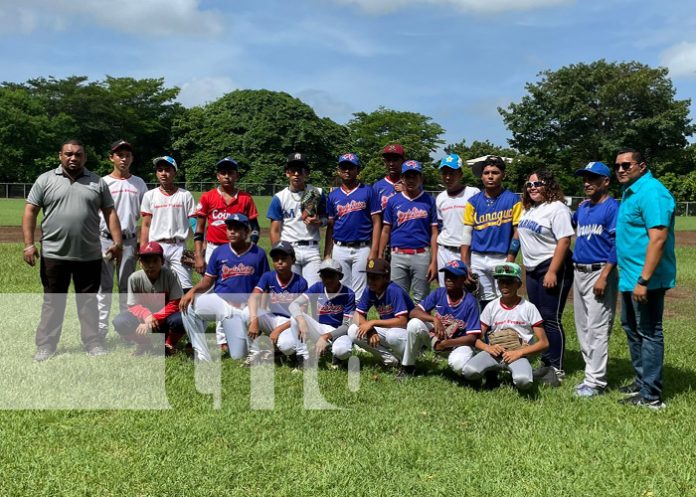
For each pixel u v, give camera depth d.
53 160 52.22
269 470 3.82
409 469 3.89
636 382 5.51
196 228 7.02
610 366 6.38
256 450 4.06
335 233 7.05
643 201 4.95
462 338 5.83
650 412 4.92
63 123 54.25
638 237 5.04
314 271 6.95
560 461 4.02
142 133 58.22
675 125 46.59
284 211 7.00
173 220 6.99
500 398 5.22
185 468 3.81
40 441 4.12
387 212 6.90
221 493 3.55
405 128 58.84
